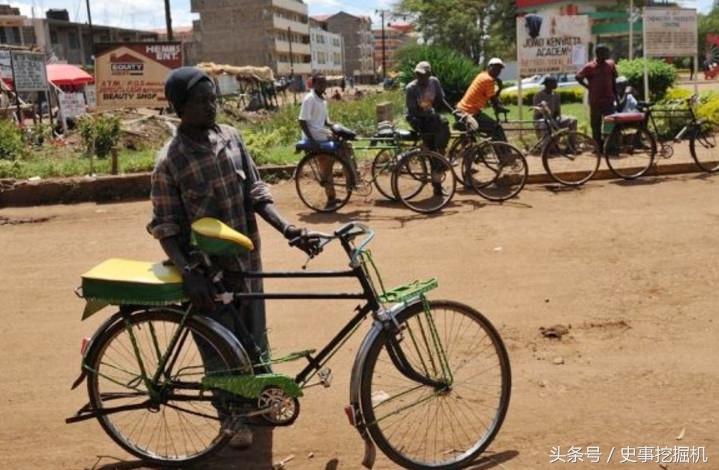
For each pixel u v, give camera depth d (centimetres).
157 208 354
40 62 1889
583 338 507
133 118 1805
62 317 605
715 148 1218
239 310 372
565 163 1111
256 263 384
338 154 929
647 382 439
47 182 1082
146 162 1173
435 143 991
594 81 1170
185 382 357
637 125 1074
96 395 364
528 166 1102
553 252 719
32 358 520
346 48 12562
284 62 9156
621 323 530
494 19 5353
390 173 975
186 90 343
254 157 1193
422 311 357
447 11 5306
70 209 1044
